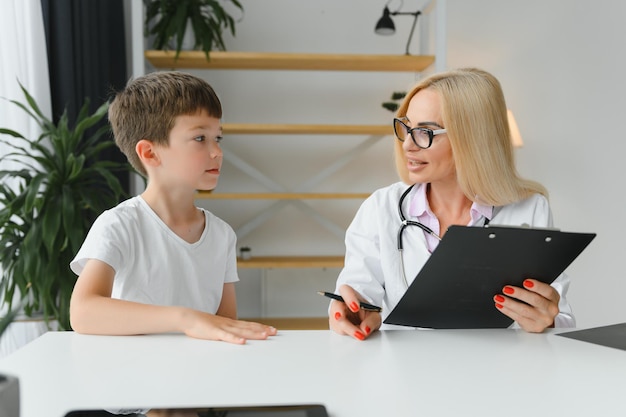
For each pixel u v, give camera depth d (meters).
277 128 2.78
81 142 2.54
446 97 1.02
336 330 0.85
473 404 0.52
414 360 0.68
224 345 0.75
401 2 3.21
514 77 3.32
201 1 2.79
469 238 0.73
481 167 1.03
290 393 0.55
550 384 0.59
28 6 2.32
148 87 1.08
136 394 0.55
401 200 1.16
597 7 3.32
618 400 0.54
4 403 0.32
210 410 0.47
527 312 0.83
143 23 2.63
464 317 0.89
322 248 3.25
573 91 3.34
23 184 2.24
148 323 0.81
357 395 0.55
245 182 3.21
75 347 0.73
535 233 0.75
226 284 1.23
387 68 2.98
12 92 2.19
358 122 3.25
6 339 1.95
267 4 3.18
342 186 3.26
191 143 1.06
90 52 2.68
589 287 3.41
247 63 2.85
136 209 1.09
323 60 2.79
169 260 1.09
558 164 3.37
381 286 1.14
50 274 1.94
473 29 3.29
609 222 3.39
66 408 0.50
